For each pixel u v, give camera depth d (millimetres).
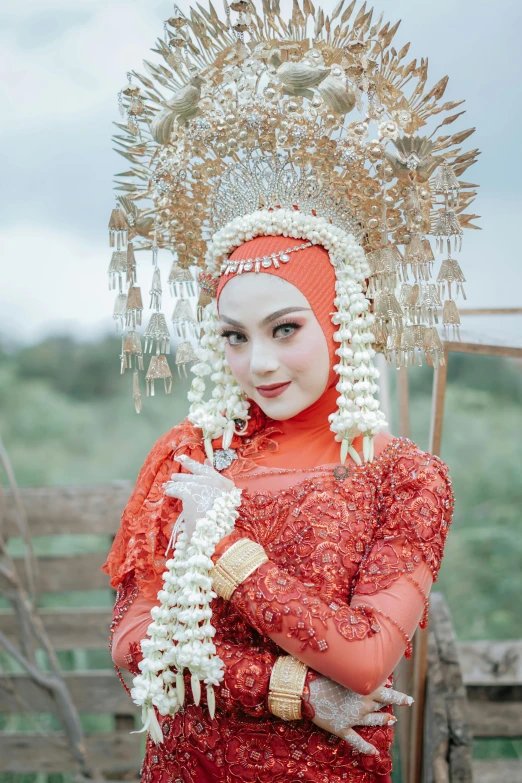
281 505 1497
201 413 1664
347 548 1460
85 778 3002
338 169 1543
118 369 8445
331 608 1376
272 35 1544
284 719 1413
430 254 1521
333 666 1344
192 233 1716
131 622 1539
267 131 1538
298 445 1606
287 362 1496
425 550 1422
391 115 1530
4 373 8164
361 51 1470
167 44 1611
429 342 1542
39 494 3035
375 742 1480
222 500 1451
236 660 1404
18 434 7641
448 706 2164
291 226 1522
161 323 1650
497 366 7309
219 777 1472
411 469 1493
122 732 3061
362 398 1527
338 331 1536
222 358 1687
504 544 5527
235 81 1557
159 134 1584
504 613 5098
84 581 3066
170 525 1547
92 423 7879
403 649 1401
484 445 6500
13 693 3018
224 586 1399
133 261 1644
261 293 1494
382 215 1519
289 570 1464
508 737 2516
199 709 1496
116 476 7332
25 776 3164
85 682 3066
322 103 1508
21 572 3092
